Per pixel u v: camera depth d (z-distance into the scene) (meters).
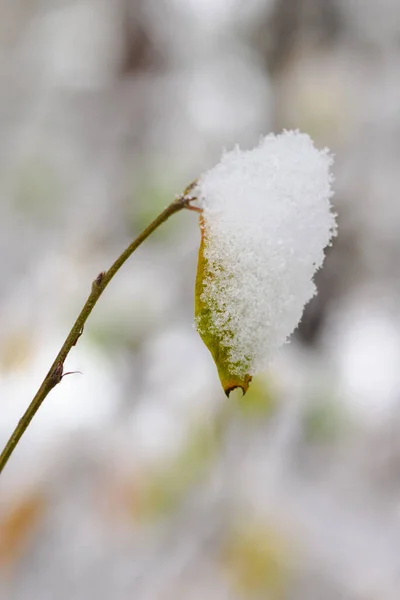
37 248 1.34
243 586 0.88
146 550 0.93
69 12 1.77
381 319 1.25
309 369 1.16
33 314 1.20
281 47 1.57
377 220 1.33
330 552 0.92
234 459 1.03
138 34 1.67
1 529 0.94
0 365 1.13
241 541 0.93
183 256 1.27
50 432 1.05
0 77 1.68
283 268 0.52
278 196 0.53
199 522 0.96
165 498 0.98
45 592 0.86
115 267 0.52
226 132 1.49
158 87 1.59
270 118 1.51
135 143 1.53
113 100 1.59
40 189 1.43
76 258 1.32
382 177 1.37
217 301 0.52
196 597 0.86
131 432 1.05
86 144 1.54
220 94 1.55
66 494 0.98
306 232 0.52
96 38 1.71
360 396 1.13
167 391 1.09
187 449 1.02
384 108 1.43
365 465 1.06
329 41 1.55
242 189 0.52
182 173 1.41
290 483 1.02
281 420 1.07
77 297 1.22
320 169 0.53
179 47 1.66
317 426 1.08
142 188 1.38
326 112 1.46
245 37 1.62
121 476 1.00
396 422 1.10
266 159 0.53
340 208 1.36
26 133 1.53
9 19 1.81
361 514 0.98
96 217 1.37
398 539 0.93
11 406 1.08
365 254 1.32
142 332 1.17
